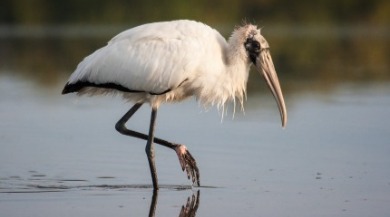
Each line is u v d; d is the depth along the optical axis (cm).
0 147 1466
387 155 1405
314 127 1692
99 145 1498
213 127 1698
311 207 1042
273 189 1153
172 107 1997
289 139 1559
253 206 1050
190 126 1711
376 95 2209
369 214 1005
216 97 1233
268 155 1405
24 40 3997
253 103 2088
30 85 2436
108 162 1347
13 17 4856
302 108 1972
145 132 1638
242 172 1271
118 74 1205
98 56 1222
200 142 1527
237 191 1145
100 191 1142
